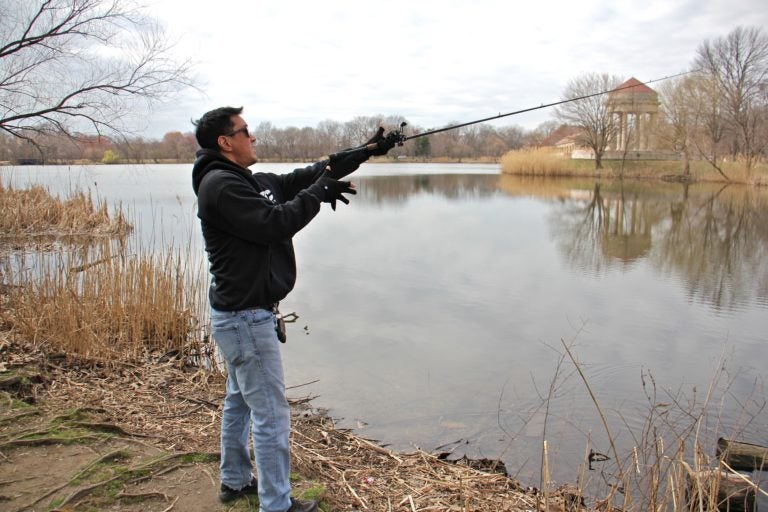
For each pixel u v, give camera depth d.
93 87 12.05
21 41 11.21
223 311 2.42
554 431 4.47
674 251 12.90
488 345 6.46
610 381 5.52
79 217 13.88
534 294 8.80
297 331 6.84
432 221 17.22
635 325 7.31
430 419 4.64
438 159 89.00
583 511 3.22
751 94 34.25
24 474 2.91
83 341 4.88
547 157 44.78
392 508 3.01
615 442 4.31
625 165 42.47
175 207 19.56
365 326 7.05
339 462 3.58
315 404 4.89
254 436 2.48
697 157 40.97
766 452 3.97
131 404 4.04
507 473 3.85
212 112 2.46
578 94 43.19
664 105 37.47
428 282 9.41
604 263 11.36
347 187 2.56
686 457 4.00
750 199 25.05
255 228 2.28
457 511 3.04
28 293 5.71
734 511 3.41
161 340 5.67
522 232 15.23
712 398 5.12
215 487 2.88
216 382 4.86
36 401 3.87
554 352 6.28
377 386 5.29
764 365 6.00
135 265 6.33
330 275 9.81
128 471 2.94
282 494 2.51
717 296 8.83
